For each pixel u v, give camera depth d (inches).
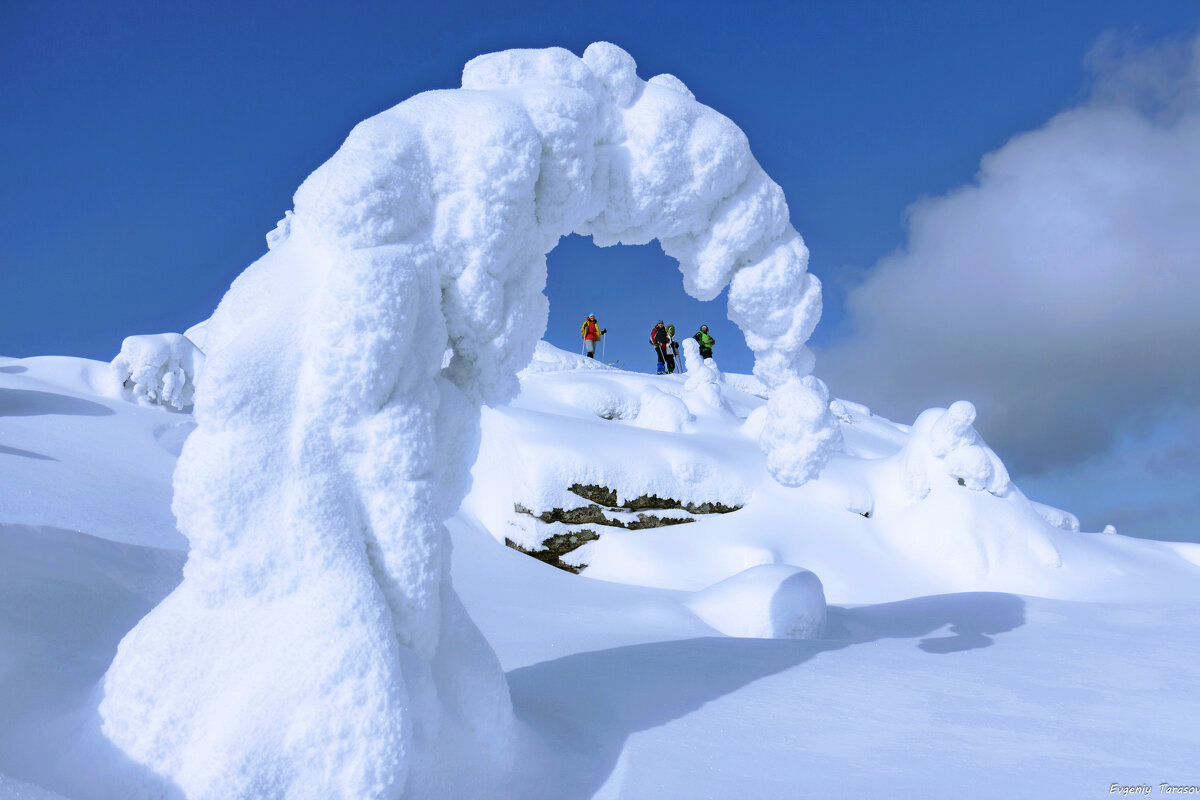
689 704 127.5
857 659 166.9
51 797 65.9
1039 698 136.3
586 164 114.9
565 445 471.2
